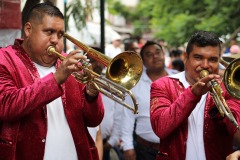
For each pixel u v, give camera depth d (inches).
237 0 585.9
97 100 158.2
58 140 153.9
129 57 152.3
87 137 161.9
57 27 153.3
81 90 159.5
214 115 163.6
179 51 580.4
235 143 172.6
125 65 153.3
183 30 636.1
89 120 160.7
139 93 245.1
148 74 259.0
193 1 658.8
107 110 258.2
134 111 150.1
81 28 290.8
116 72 152.9
